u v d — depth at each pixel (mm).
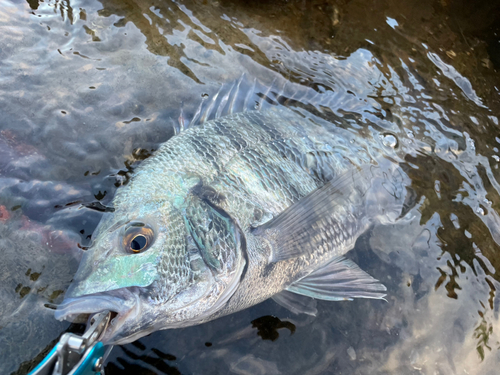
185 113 370
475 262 331
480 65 486
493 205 367
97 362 200
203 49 420
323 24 482
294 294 303
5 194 291
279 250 282
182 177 275
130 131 347
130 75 381
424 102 436
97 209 299
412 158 386
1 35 378
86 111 350
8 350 231
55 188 304
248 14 469
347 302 304
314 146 342
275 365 268
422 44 492
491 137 418
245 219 276
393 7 520
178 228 253
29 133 327
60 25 404
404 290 314
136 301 230
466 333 299
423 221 350
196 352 263
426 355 288
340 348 281
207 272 253
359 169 353
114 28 413
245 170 295
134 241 241
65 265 266
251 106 387
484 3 537
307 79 430
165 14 439
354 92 430
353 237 333
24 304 247
